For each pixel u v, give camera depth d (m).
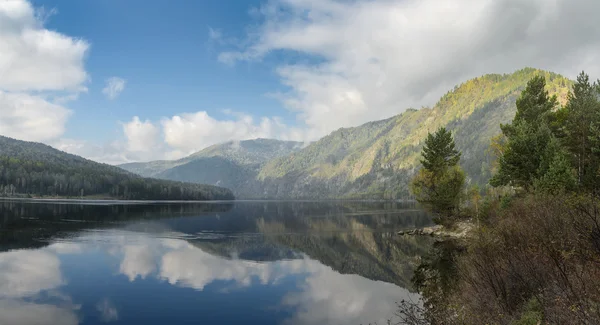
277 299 24.94
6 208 103.62
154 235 57.06
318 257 41.91
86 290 26.08
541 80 46.38
